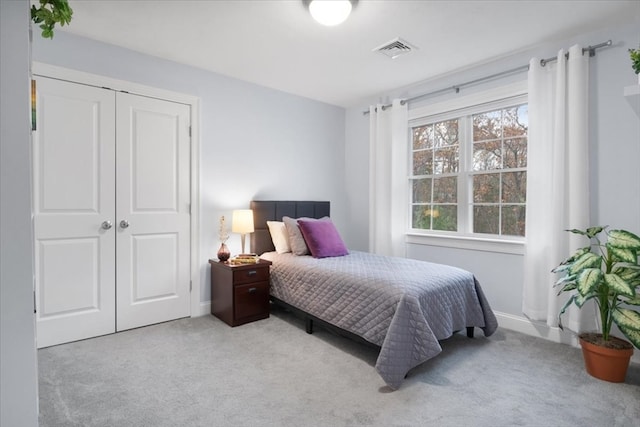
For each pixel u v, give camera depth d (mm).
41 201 2457
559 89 2545
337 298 2475
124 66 2770
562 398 1882
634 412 1755
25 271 909
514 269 2926
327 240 3223
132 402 1806
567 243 2553
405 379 2078
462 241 3254
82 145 2607
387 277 2350
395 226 3703
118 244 2785
